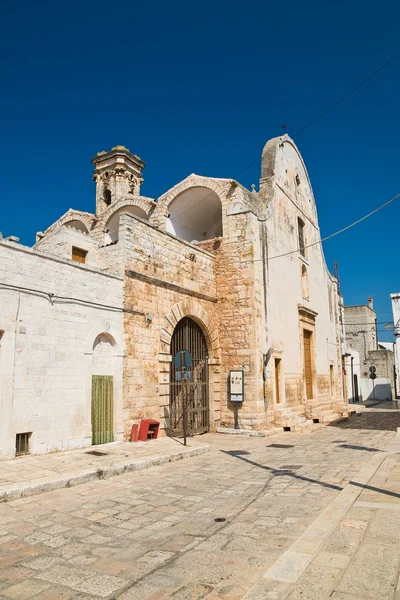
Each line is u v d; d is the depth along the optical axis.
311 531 5.59
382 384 47.34
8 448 10.27
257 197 20.09
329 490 8.34
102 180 27.36
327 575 4.37
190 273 17.61
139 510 7.27
